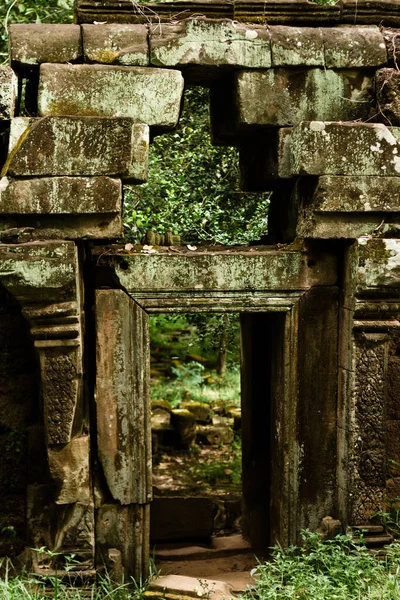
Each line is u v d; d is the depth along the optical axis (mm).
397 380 4754
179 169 7086
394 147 4230
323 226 4273
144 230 6707
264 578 4281
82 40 4137
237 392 9797
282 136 4355
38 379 4414
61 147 3971
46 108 4090
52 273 3914
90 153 3988
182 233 6777
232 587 4484
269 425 5430
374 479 4480
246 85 4293
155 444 8234
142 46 4160
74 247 3943
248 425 5516
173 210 6785
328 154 4184
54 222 4055
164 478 7625
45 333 4043
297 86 4340
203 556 5320
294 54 4285
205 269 4371
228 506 6336
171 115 4184
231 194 7133
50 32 4133
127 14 4258
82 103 4121
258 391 5438
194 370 10125
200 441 8680
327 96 4367
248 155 5105
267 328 5383
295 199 4562
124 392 4363
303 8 4395
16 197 3961
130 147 4008
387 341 4414
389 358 4738
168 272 4340
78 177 3994
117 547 4426
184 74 4422
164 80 4164
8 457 4430
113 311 4316
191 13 4312
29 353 4445
